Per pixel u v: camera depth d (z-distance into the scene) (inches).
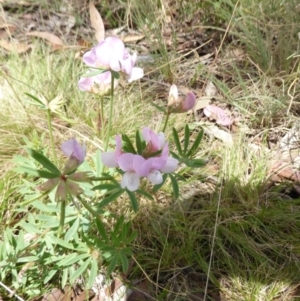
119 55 9.0
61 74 15.8
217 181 13.1
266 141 14.4
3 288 10.9
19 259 10.3
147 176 8.3
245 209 12.6
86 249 10.0
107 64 9.1
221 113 15.0
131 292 11.2
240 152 13.7
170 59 16.8
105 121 14.3
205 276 11.6
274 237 12.1
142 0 17.9
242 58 16.9
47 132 14.0
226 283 11.5
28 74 15.8
